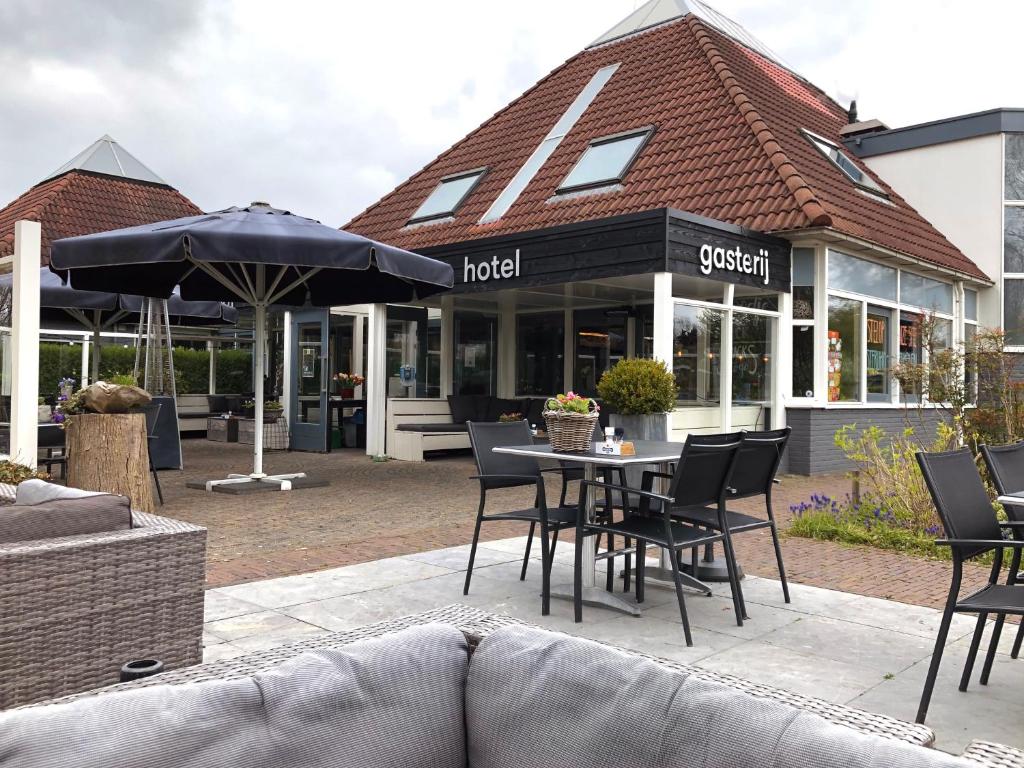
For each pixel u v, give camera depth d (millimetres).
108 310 12570
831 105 18844
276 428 14562
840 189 12648
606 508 4996
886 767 1129
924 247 13391
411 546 6266
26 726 1166
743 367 10773
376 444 13242
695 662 3791
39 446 8508
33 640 2709
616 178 12367
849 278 11930
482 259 11422
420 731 1535
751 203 10930
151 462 8234
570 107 15531
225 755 1291
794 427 11305
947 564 5938
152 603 3008
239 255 7527
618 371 8531
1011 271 15609
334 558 5816
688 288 10781
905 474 7238
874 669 3729
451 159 16703
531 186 13703
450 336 14422
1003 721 3172
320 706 1422
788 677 3613
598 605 4695
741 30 18875
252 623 4219
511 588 5016
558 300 13891
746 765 1245
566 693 1492
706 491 4340
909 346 13508
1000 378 9500
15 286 7316
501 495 9156
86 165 19219
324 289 10789
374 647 1573
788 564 5910
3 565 2635
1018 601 3188
